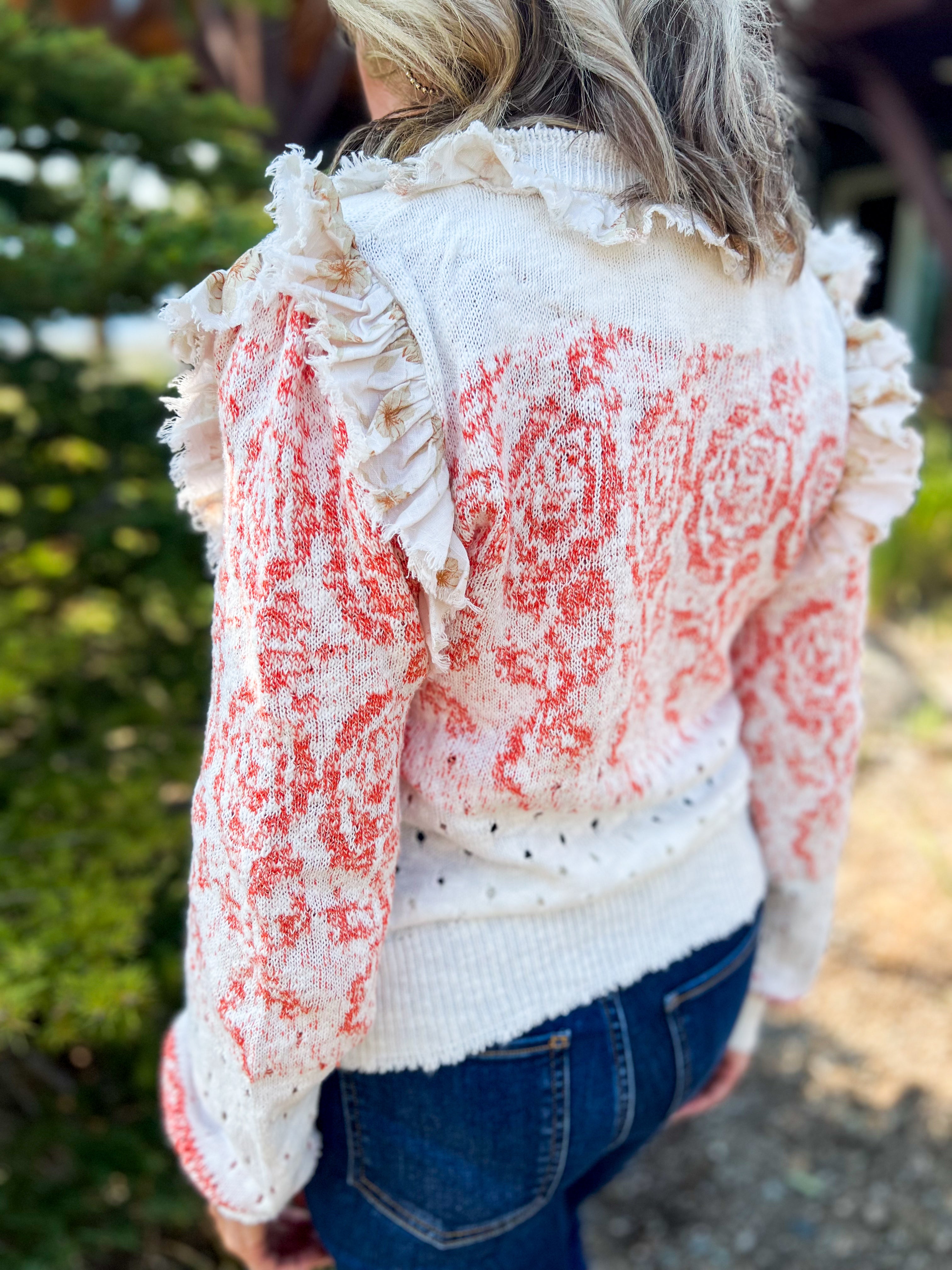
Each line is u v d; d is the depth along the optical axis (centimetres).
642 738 87
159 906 190
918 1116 223
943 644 482
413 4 67
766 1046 243
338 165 75
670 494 76
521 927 83
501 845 81
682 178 70
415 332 64
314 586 65
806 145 204
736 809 99
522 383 67
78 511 230
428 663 71
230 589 68
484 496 65
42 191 236
